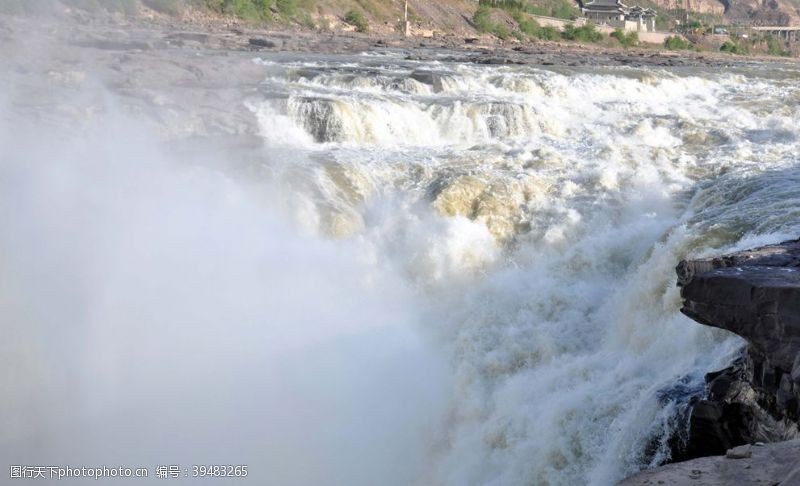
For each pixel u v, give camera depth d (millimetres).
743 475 7359
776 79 38438
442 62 37406
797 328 8258
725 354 10023
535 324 13641
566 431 10625
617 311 13180
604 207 16422
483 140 22016
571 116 24578
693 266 9938
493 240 15945
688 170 18219
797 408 8047
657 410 9781
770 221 13398
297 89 23547
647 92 30562
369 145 20297
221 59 27125
